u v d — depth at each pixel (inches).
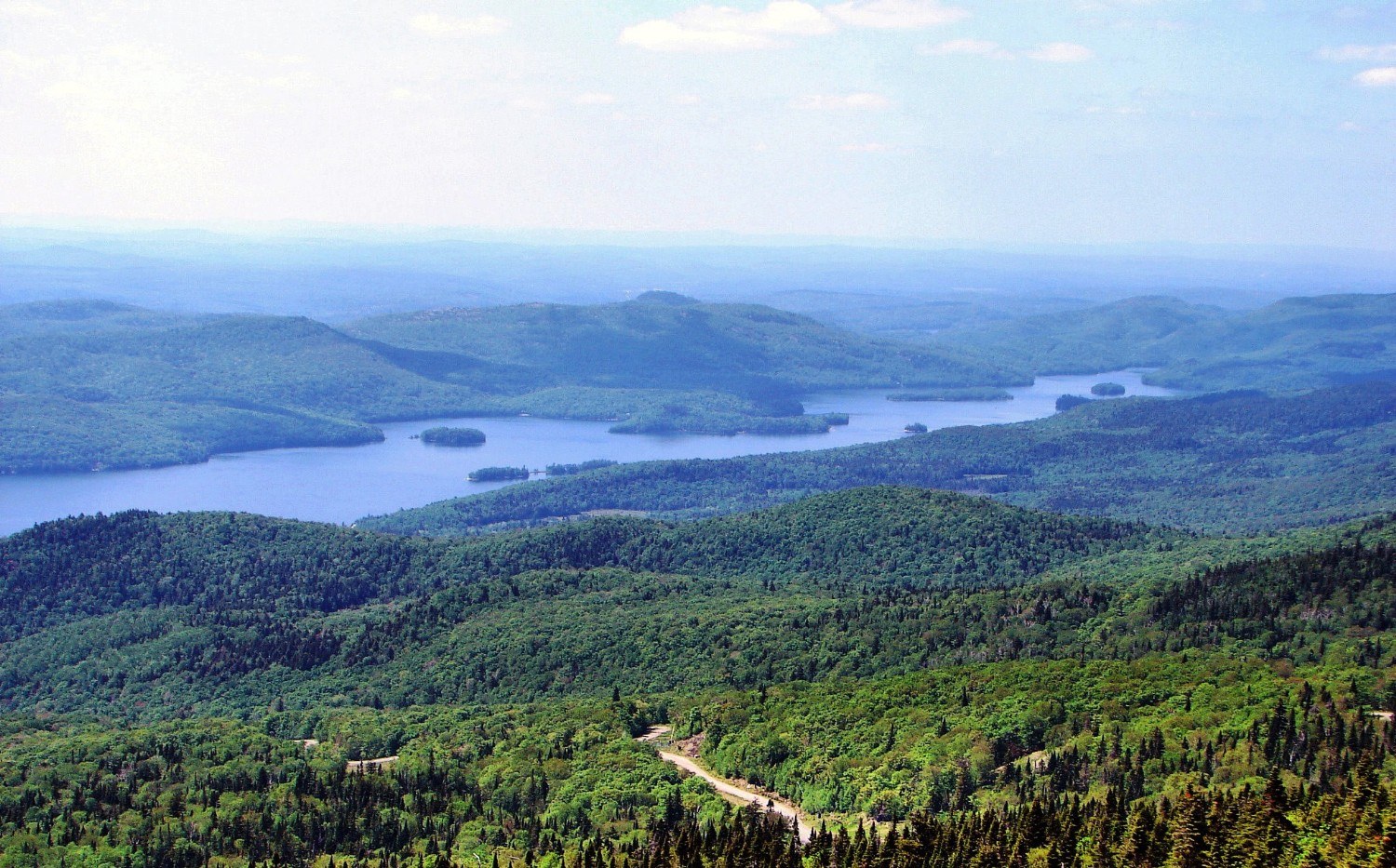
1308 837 7495.1
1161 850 7593.5
